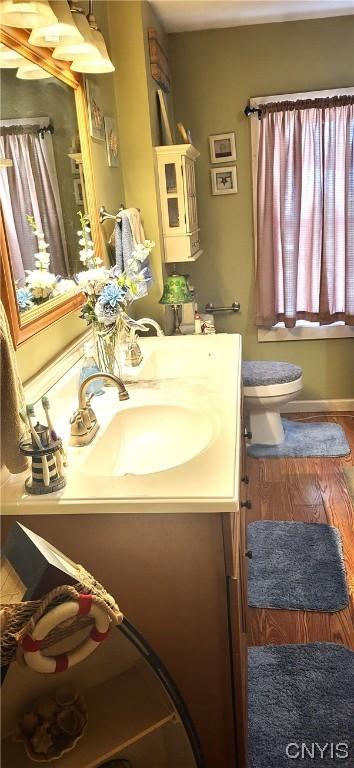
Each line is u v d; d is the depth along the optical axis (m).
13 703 1.15
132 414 1.87
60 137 2.04
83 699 1.20
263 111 3.56
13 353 1.34
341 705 1.83
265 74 3.61
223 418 1.71
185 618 1.39
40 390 1.72
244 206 3.82
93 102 2.46
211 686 1.43
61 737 1.14
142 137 3.00
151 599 1.38
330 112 3.50
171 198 3.17
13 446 1.35
